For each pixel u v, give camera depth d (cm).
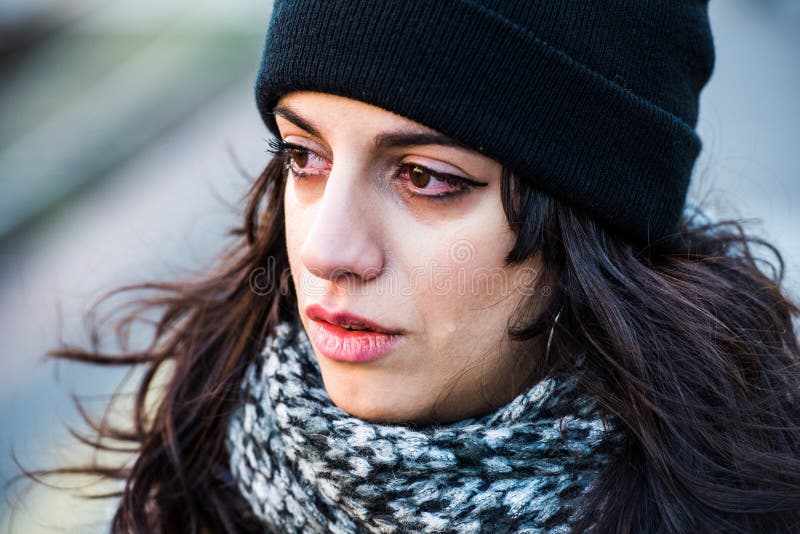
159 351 186
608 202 127
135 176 440
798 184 335
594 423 127
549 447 125
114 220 404
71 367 306
